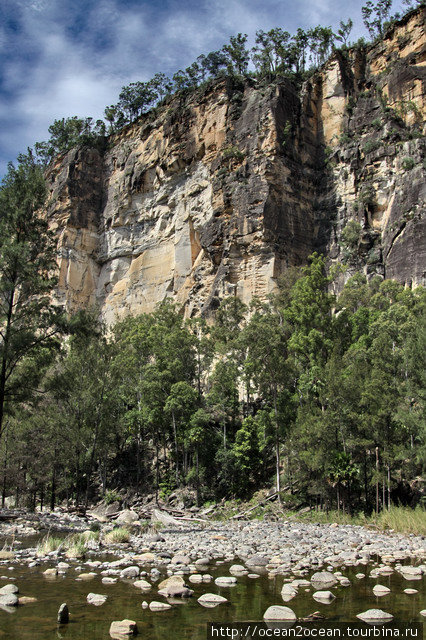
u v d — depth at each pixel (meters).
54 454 43.19
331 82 77.62
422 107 70.19
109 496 43.53
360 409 33.19
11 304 32.22
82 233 92.19
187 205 80.62
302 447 34.56
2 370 31.20
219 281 66.25
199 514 38.41
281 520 32.81
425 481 31.22
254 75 85.81
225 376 47.75
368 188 66.38
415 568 13.45
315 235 69.62
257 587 11.64
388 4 86.75
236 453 42.50
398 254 60.41
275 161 68.88
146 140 91.12
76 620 9.11
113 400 47.03
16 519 29.42
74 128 108.88
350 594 11.01
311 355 44.59
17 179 34.34
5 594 10.62
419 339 29.95
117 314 84.94
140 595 10.84
